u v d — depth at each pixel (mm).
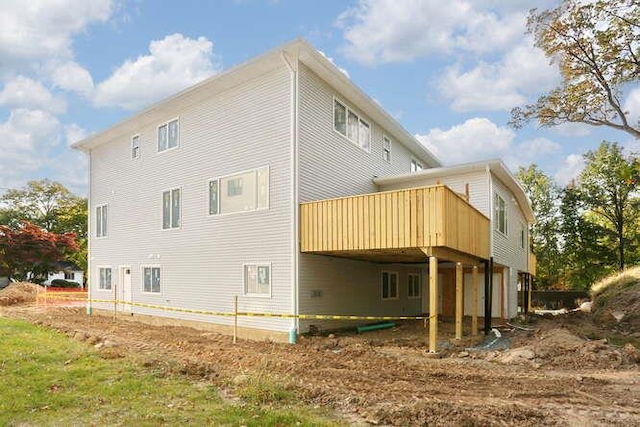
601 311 19578
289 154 12633
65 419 5426
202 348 10484
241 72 13523
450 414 5484
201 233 15023
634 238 34000
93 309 19828
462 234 11555
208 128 15141
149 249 17094
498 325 16062
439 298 20188
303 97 12906
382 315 16812
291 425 5156
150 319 16656
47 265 35000
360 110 16328
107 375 7410
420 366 8727
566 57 13938
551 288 39812
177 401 6082
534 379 7711
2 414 5578
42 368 7883
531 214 24000
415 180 16734
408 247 10492
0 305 24359
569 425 5375
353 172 15516
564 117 14664
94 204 20500
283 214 12664
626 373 8250
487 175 15586
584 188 36469
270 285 12781
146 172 17625
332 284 13812
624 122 13820
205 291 14656
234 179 14109
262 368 8133
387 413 5488
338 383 7203
